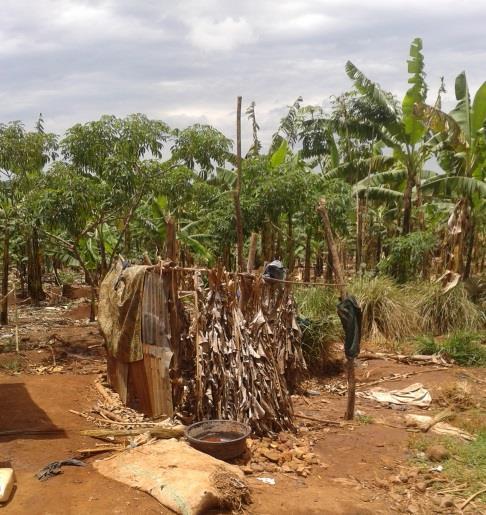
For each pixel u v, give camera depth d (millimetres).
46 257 16703
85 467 4840
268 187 10695
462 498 4852
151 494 4352
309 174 11367
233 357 6016
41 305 13859
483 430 6344
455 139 12859
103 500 4270
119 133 9273
